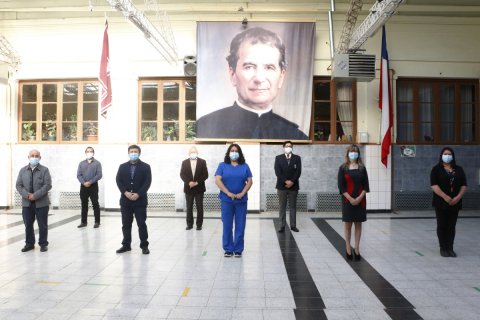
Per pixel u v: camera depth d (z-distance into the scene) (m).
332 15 8.47
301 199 8.73
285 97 8.52
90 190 6.82
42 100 9.20
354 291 3.61
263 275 4.11
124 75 8.78
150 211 8.74
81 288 3.66
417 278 4.01
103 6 8.42
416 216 8.11
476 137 9.01
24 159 9.10
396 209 8.71
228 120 8.55
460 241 5.75
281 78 8.51
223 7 8.53
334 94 8.80
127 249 5.11
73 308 3.16
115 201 8.66
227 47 8.50
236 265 4.48
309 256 4.92
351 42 7.67
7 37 9.04
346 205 4.74
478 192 8.84
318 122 8.84
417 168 8.82
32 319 2.89
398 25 8.74
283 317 2.98
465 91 9.05
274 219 7.80
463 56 8.80
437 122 8.98
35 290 3.60
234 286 3.74
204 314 3.03
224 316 3.00
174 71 8.76
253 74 8.50
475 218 7.82
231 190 4.84
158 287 3.70
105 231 6.49
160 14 8.73
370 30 6.64
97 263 4.55
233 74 8.52
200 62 8.51
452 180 4.87
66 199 8.99
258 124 8.54
